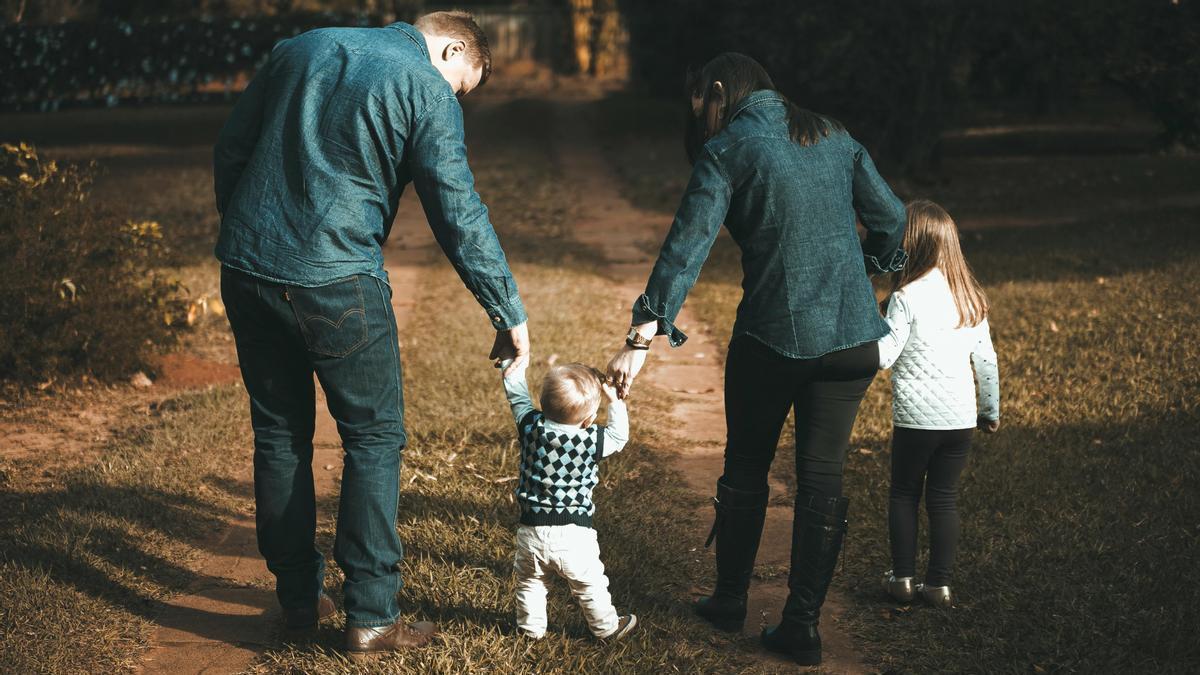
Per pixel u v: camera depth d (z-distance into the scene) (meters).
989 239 11.15
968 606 3.62
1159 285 8.16
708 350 7.35
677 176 17.06
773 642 3.34
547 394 3.14
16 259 5.89
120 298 6.32
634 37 26.55
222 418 5.55
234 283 3.00
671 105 27.23
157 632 3.43
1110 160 17.36
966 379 3.60
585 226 13.05
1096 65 14.24
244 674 3.18
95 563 3.82
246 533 4.28
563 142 21.59
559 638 3.35
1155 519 4.19
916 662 3.28
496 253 3.03
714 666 3.25
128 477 4.68
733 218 3.12
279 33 27.19
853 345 3.07
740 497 3.35
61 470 4.83
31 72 26.59
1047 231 11.39
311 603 3.34
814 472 3.20
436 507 4.42
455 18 3.21
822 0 14.39
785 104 3.19
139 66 27.11
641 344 3.12
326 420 5.76
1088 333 7.02
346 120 2.92
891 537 3.68
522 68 38.56
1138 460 4.82
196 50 27.16
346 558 3.15
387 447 3.15
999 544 4.04
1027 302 7.97
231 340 7.49
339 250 2.95
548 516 3.16
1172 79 14.05
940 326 3.58
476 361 6.69
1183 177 15.10
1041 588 3.65
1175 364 6.21
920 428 3.58
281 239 2.94
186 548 4.07
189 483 4.68
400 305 8.61
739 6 15.25
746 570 3.44
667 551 4.10
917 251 3.65
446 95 2.97
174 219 12.62
